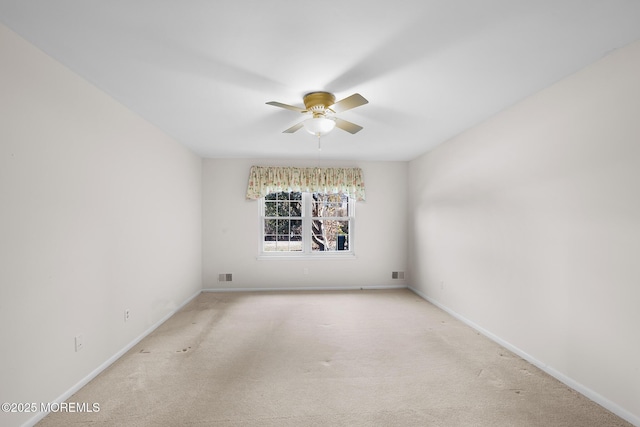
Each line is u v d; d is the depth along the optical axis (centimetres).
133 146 285
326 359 261
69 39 170
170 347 284
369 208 521
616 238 187
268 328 332
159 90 236
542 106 239
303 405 197
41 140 182
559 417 185
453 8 144
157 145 334
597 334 198
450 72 209
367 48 179
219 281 495
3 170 158
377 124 323
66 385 201
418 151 449
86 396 205
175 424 178
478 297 325
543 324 241
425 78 217
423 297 460
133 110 280
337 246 532
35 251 177
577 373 212
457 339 304
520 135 262
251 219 500
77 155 212
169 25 157
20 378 167
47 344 186
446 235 393
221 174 496
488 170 306
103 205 241
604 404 194
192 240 448
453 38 169
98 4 140
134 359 259
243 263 499
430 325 343
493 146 298
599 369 197
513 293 273
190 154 439
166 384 221
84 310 219
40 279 181
